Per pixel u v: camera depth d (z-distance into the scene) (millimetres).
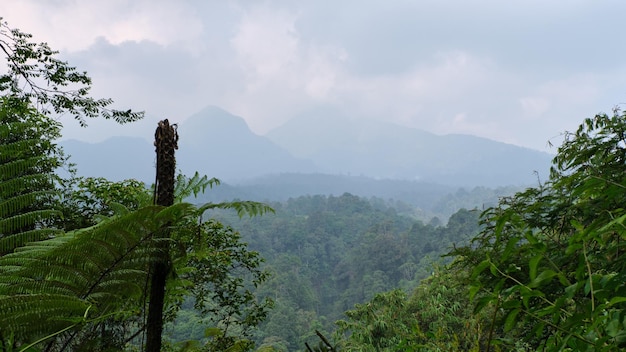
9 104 5004
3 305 1934
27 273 2643
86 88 6617
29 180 3004
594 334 841
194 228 3645
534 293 867
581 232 902
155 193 3246
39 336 2250
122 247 2879
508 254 929
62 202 5828
